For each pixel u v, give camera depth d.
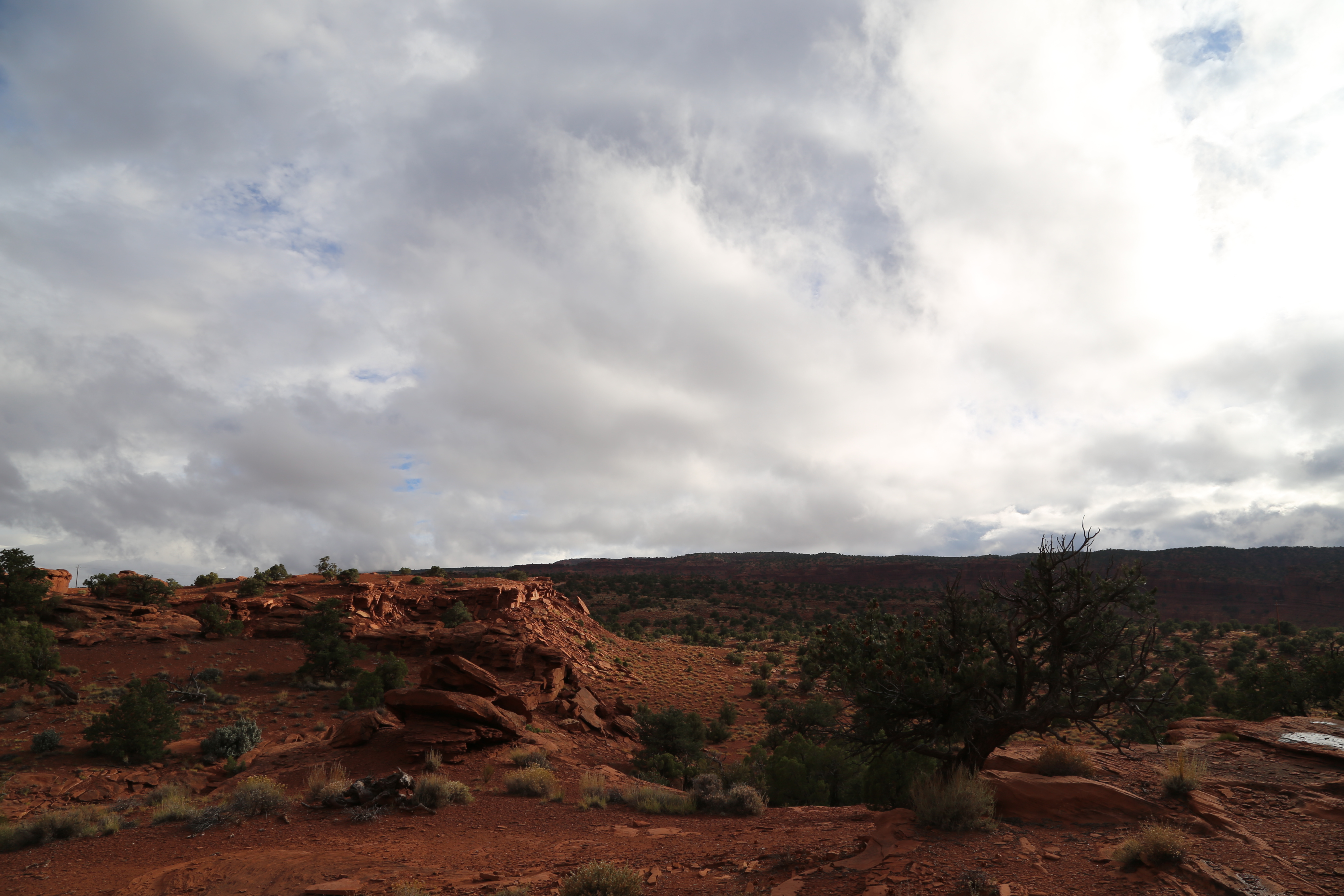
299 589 74.69
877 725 14.53
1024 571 15.16
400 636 63.75
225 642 59.66
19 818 25.94
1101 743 35.09
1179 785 13.27
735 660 88.25
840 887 9.97
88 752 34.41
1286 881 9.02
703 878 11.88
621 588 193.75
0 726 38.28
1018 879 9.54
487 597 78.88
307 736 39.78
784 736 48.28
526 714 37.94
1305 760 15.62
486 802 22.52
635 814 21.70
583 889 10.80
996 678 14.26
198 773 31.58
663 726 42.28
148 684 36.53
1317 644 89.75
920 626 15.53
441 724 30.75
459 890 12.28
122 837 18.39
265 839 17.56
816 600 187.25
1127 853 9.86
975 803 12.14
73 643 54.00
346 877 13.51
